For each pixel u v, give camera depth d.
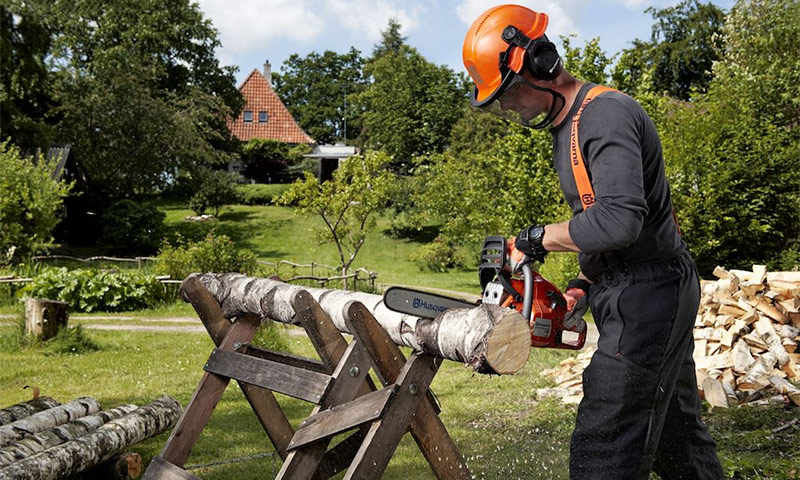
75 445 3.65
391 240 35.75
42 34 18.73
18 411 4.17
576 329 2.51
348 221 23.58
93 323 12.77
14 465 3.30
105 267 22.36
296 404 6.19
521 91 2.37
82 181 33.62
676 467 2.65
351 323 2.41
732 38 24.05
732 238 17.33
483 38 2.38
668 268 2.33
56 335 9.42
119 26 41.78
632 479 2.27
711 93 18.94
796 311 6.60
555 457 4.35
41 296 14.48
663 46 38.69
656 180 2.29
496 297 2.38
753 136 17.66
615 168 2.15
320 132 72.31
